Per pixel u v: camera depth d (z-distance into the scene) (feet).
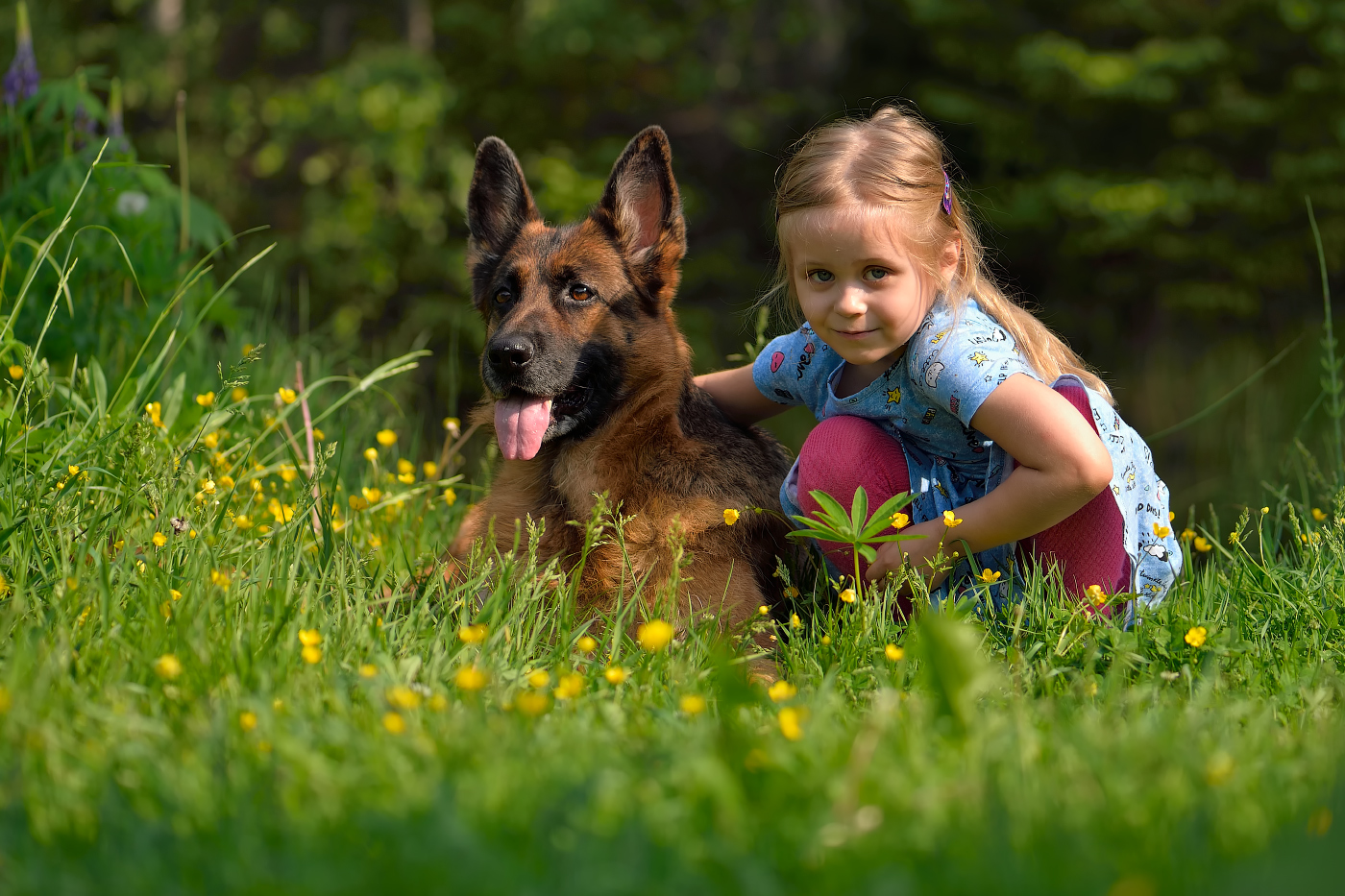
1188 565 13.19
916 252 11.43
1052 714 7.93
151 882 5.34
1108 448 11.81
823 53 59.52
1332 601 11.37
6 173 19.40
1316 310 50.49
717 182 57.88
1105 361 50.72
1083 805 5.98
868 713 8.27
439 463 17.80
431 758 6.66
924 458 12.41
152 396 16.28
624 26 53.88
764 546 13.32
